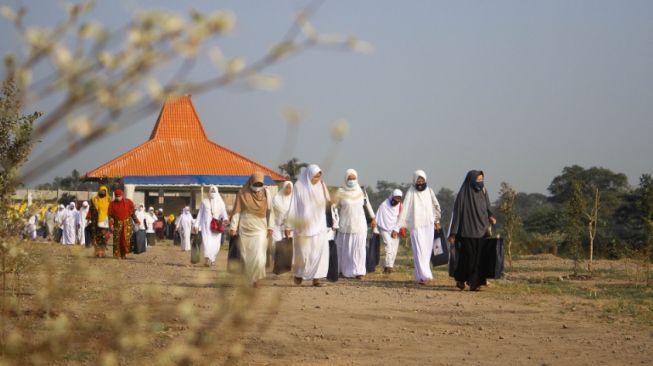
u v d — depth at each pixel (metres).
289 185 19.88
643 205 25.55
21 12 2.03
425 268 20.61
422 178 20.94
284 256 17.80
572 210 25.19
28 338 4.85
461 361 10.12
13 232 9.24
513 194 27.30
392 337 11.84
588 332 12.59
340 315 13.82
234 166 81.38
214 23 2.04
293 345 10.88
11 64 2.02
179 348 4.44
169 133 83.81
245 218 17.38
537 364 9.98
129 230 28.97
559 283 21.34
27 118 6.71
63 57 2.02
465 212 18.75
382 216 23.91
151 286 4.43
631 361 10.25
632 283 21.25
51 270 4.87
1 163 2.92
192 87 2.08
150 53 2.04
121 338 4.09
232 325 4.56
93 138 2.05
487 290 18.95
